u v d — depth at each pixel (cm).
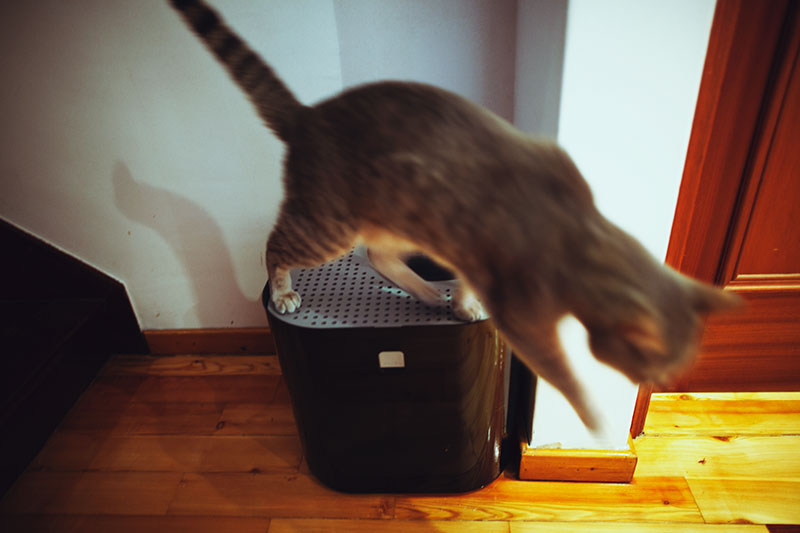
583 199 62
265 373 158
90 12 114
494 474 124
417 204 65
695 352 58
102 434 140
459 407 105
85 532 117
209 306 159
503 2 108
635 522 115
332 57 118
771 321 131
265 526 117
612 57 80
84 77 122
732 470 125
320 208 81
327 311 99
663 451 130
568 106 84
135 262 151
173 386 155
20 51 118
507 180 61
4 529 117
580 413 70
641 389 124
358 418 108
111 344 165
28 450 133
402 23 112
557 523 115
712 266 126
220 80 122
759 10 92
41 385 137
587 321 56
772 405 141
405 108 69
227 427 141
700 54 79
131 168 134
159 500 123
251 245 146
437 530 115
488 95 120
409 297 102
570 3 76
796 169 110
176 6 82
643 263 58
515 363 126
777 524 113
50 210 142
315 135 78
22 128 129
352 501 122
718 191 114
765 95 101
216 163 133
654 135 86
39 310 152
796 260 122
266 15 113
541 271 57
